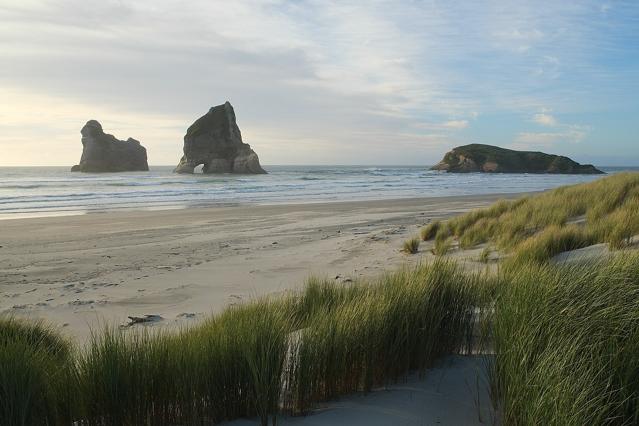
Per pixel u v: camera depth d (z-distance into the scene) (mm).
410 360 3357
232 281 9203
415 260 10594
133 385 2682
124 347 2881
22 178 68938
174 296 8133
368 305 3541
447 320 3748
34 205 28297
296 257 11703
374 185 54969
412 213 23375
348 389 3131
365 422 2713
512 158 141000
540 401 2182
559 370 2295
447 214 22719
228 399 2818
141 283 9180
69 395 2674
